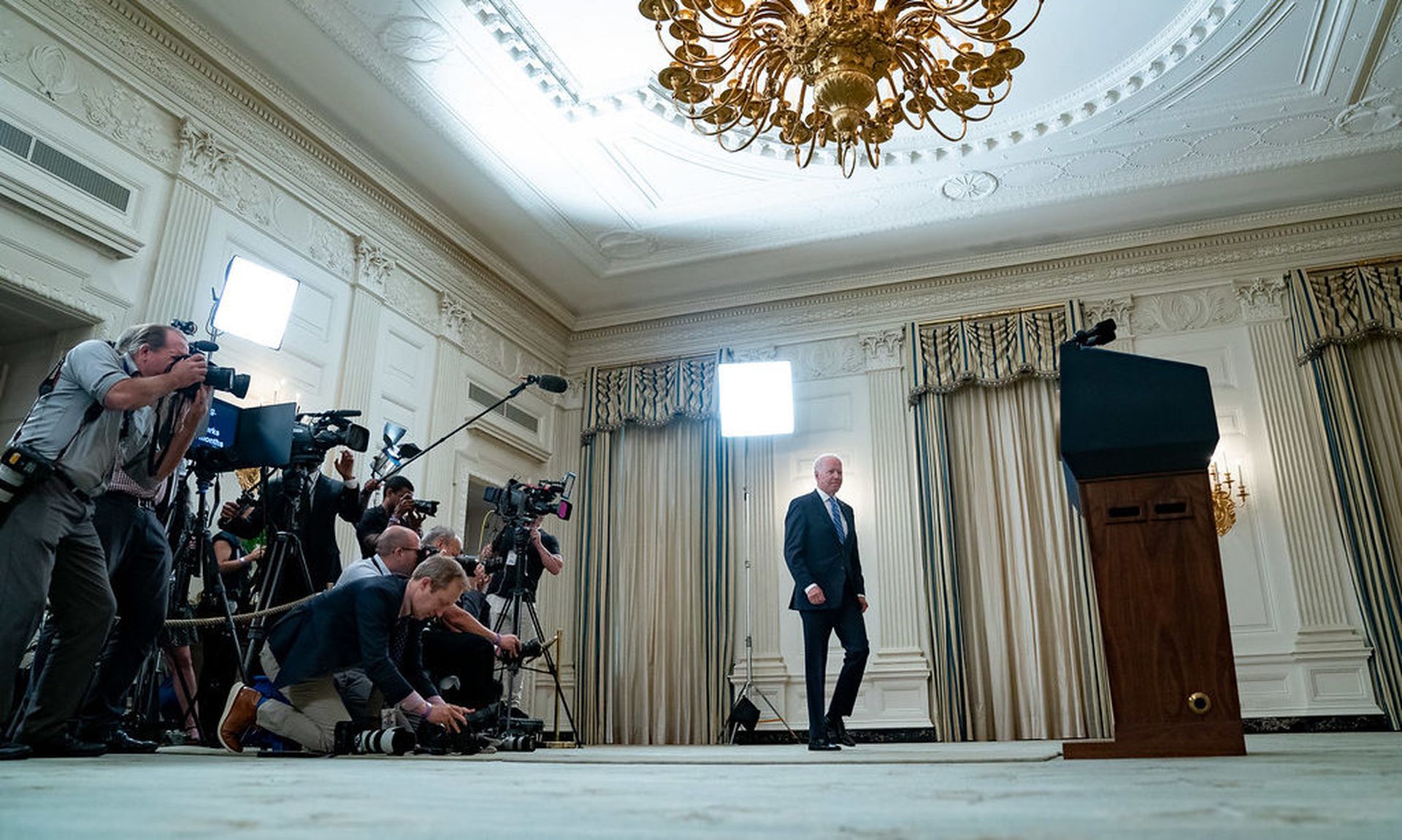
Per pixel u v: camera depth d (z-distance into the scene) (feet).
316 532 12.71
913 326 23.30
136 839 1.67
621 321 26.61
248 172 16.80
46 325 13.88
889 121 13.70
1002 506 21.49
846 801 2.62
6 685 6.23
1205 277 21.74
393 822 2.01
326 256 18.47
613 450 25.16
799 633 22.18
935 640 20.71
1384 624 18.11
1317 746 9.25
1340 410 19.53
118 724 8.21
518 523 14.78
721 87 17.93
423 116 18.44
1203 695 6.04
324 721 8.51
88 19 14.11
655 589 23.49
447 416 21.33
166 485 10.21
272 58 16.69
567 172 20.45
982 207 21.68
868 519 22.53
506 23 16.21
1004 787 3.18
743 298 25.52
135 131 14.74
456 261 22.50
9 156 12.80
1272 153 19.70
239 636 11.59
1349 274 20.36
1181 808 2.21
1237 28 16.39
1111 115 18.58
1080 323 22.06
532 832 1.82
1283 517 19.52
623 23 16.38
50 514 6.58
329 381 18.11
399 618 9.01
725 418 22.99
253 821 2.02
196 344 8.61
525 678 22.57
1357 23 16.20
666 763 7.00
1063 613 20.30
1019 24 16.34
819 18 12.26
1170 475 6.38
